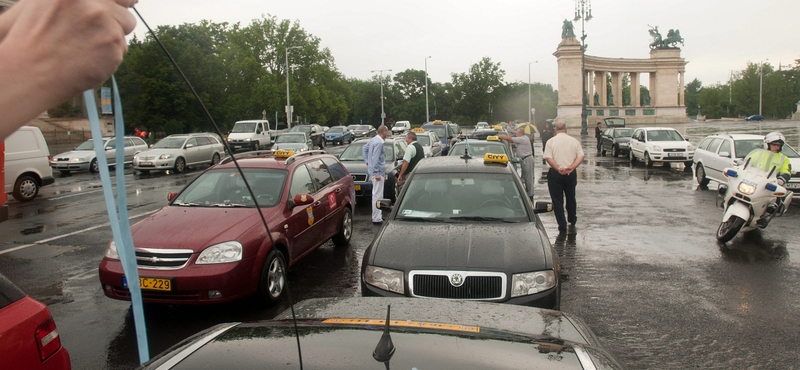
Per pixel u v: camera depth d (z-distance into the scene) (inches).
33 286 261.7
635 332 196.2
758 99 3686.0
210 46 1811.0
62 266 297.3
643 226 384.5
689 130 2063.2
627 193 549.0
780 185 322.7
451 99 4581.7
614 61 2635.3
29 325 100.3
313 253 315.6
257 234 218.7
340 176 333.1
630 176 703.7
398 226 209.2
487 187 232.5
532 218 216.2
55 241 360.2
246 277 209.0
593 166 845.8
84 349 188.1
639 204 480.1
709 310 217.2
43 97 20.7
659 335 193.2
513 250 184.1
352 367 72.7
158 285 199.6
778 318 207.2
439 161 261.9
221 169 269.7
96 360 179.3
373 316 105.9
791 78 3757.4
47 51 20.5
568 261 293.7
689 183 627.2
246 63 2263.8
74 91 21.6
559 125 364.8
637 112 2706.7
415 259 180.2
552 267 178.1
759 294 235.3
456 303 116.5
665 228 377.1
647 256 302.2
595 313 215.8
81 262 305.6
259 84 2241.6
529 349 80.9
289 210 249.3
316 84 2598.4
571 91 2466.8
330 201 302.5
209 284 199.6
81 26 20.9
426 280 174.9
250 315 217.2
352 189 344.8
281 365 73.6
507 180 236.7
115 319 216.4
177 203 253.3
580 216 424.2
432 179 239.5
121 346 190.4
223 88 2127.2
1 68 20.0
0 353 93.9
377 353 74.2
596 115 2591.0
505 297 171.6
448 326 89.0
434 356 76.2
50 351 104.3
